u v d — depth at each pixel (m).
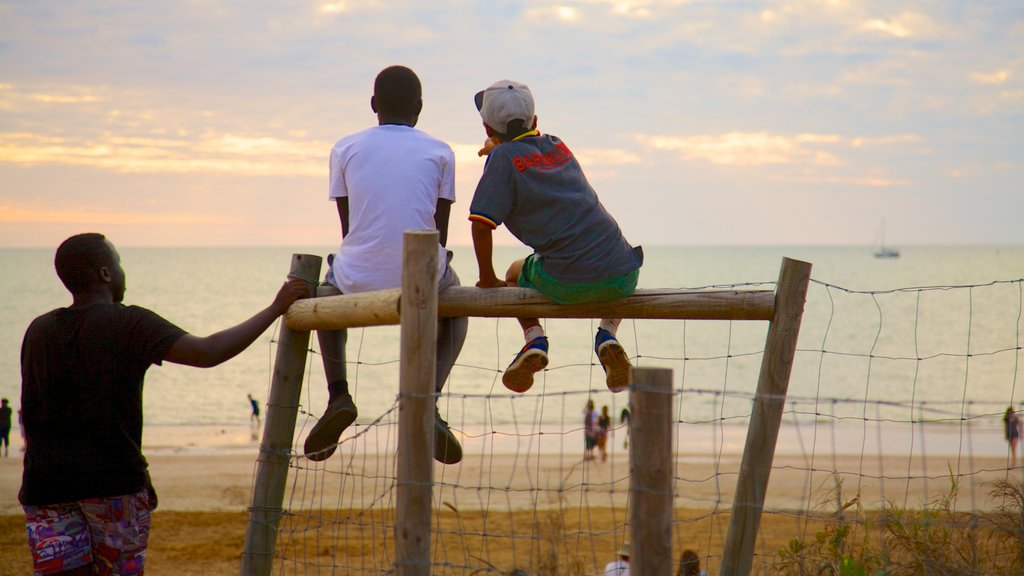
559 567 8.20
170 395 96.69
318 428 8.49
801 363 127.69
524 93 7.96
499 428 62.00
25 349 6.93
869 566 8.17
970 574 7.62
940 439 56.66
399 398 6.77
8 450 51.69
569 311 7.93
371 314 7.34
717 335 159.50
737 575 7.95
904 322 196.62
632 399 5.68
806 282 7.81
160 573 21.48
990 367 121.44
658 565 5.58
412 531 6.71
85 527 6.91
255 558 8.70
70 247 7.03
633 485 5.65
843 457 48.53
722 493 33.03
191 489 37.62
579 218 7.59
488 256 7.80
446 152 8.49
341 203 8.52
